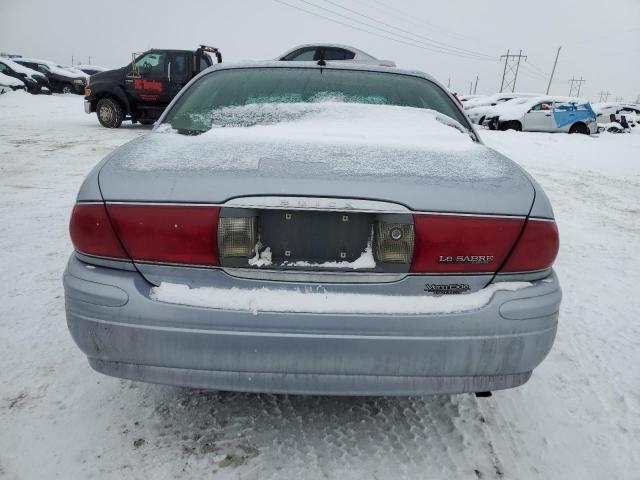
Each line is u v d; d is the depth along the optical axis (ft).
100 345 4.79
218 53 41.65
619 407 6.65
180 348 4.64
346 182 4.72
